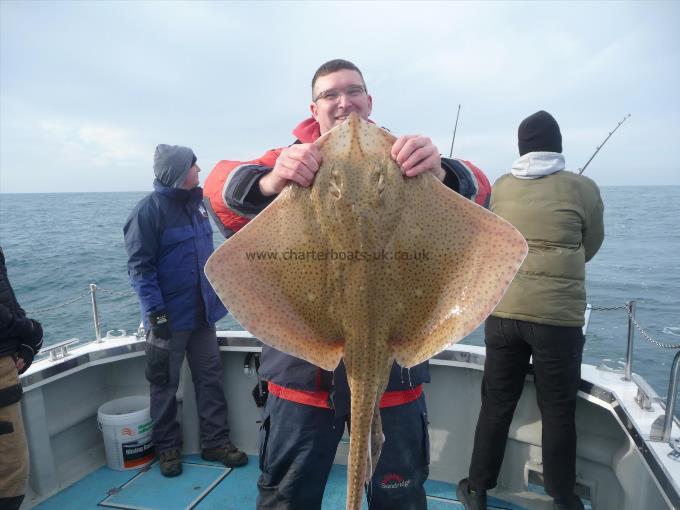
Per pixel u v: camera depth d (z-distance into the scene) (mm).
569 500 3096
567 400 3004
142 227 3865
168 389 4035
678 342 9273
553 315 2904
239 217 2189
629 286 15133
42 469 3711
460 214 1733
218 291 1778
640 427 2531
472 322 1675
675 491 2012
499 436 3252
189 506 3576
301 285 1820
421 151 1735
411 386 2287
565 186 3049
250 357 4211
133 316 13117
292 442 2295
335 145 1787
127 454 4047
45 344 10859
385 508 2336
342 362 2213
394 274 1753
